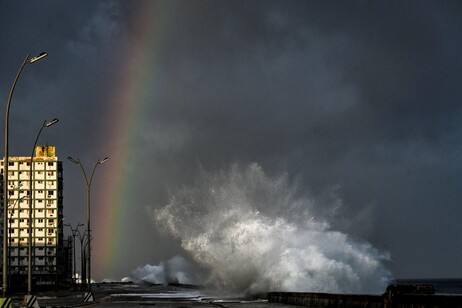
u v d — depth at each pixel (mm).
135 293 87812
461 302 22250
